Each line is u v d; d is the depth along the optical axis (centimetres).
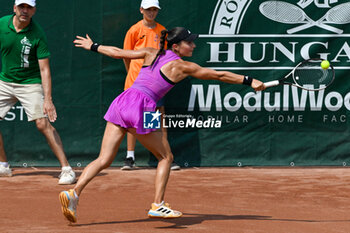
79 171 2475
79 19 2530
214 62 2561
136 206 1778
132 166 2497
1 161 2306
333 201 1912
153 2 2361
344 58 2566
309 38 2562
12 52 2167
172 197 1942
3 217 1585
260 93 2572
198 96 2566
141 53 1537
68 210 1425
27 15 2097
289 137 2591
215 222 1562
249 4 2553
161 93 1500
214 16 2552
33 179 2258
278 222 1578
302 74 2566
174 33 1522
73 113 2547
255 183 2217
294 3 2555
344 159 2598
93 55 2539
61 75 2533
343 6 2562
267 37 2561
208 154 2584
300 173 2439
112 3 2533
